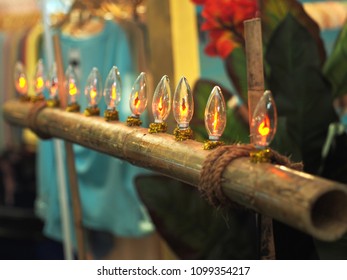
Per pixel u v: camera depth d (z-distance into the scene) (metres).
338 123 1.58
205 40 1.86
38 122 1.46
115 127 1.23
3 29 2.70
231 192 1.00
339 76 1.59
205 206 1.66
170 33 1.89
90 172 2.27
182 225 1.66
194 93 1.58
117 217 2.22
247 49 1.11
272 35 1.50
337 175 1.50
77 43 2.23
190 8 1.86
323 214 0.94
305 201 0.90
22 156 2.73
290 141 1.41
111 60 2.16
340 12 1.89
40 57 2.47
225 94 1.59
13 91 2.59
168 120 1.78
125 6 2.02
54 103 1.47
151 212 1.65
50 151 2.39
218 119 1.08
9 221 2.82
